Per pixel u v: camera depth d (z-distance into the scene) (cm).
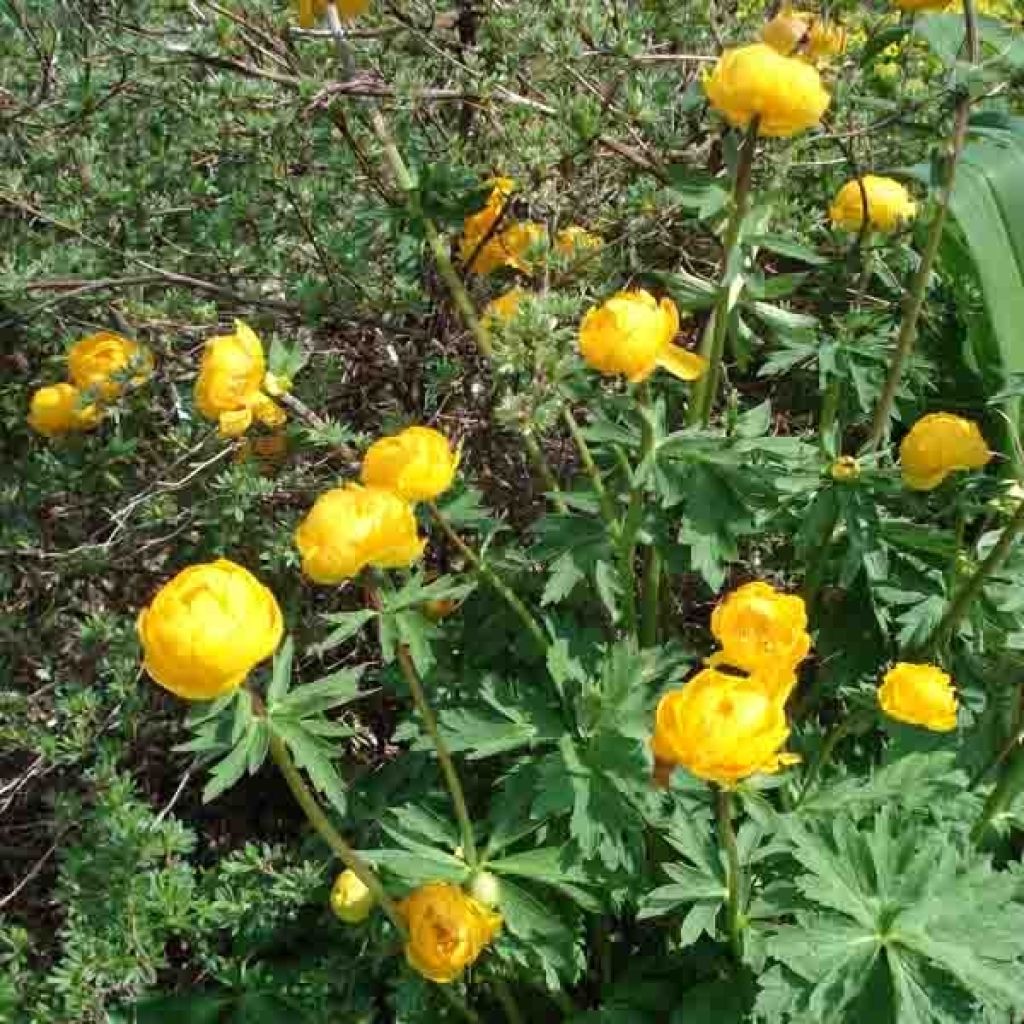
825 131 56
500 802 44
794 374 62
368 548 36
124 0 61
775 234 51
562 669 45
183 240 64
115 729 56
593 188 58
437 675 50
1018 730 45
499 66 52
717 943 44
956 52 55
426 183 47
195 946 52
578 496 46
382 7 59
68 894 48
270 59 58
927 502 52
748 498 44
